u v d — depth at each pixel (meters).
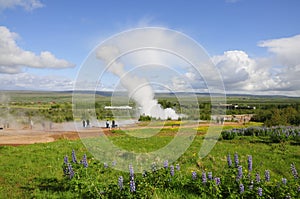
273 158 13.78
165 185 8.48
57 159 14.23
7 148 18.11
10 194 9.18
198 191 8.10
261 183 7.66
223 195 7.74
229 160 8.84
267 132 22.53
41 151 16.64
